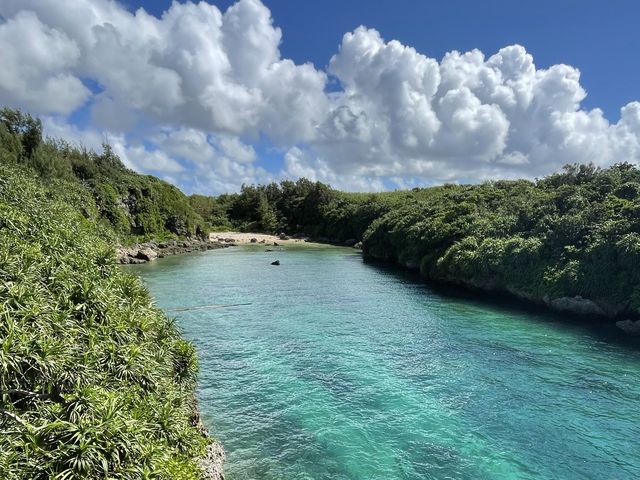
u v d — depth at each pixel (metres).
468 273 46.06
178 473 10.77
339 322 33.03
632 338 29.17
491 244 45.03
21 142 62.88
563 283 36.00
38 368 10.78
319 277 55.25
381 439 16.59
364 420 17.97
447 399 19.95
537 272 39.28
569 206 44.56
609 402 19.70
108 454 9.62
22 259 14.69
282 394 20.20
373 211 101.00
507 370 23.39
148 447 10.52
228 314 34.84
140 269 57.31
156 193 88.75
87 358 12.13
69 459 8.95
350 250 93.69
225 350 26.05
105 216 69.31
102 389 11.41
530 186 60.75
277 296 42.41
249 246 97.25
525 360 24.92
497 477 14.49
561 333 30.39
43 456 8.99
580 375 22.75
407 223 67.75
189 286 46.09
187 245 85.12
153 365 14.48
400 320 33.84
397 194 111.19
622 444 16.41
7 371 10.34
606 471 14.85
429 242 57.53
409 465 15.05
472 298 42.91
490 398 20.06
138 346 14.37
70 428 9.53
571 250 37.50
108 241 47.34
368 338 28.94
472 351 26.42
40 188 41.69
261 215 137.62
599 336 29.66
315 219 124.75
